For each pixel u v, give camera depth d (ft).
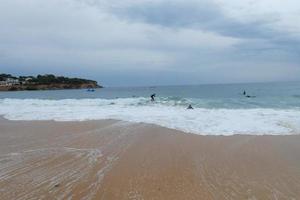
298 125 38.01
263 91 132.16
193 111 53.11
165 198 16.55
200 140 30.91
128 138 32.32
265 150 26.86
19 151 27.07
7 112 58.03
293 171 21.03
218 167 22.21
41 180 19.34
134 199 16.38
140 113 51.47
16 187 18.15
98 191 17.53
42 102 80.53
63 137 33.09
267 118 43.78
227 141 30.40
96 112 54.08
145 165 22.72
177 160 24.00
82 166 22.49
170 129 36.83
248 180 19.43
